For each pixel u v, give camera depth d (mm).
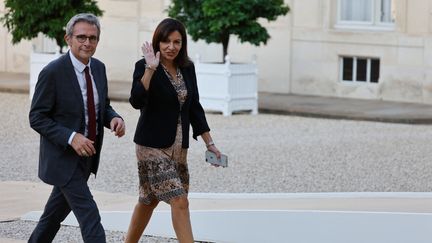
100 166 21609
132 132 26094
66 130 12070
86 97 12328
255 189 19406
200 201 17312
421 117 28016
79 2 30766
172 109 12703
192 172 21078
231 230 15469
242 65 29344
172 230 15477
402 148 23953
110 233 15672
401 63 31250
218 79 29266
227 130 26531
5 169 21406
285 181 20172
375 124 27781
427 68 30859
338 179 20375
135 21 35406
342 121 28266
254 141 24844
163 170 12680
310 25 32531
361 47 31781
